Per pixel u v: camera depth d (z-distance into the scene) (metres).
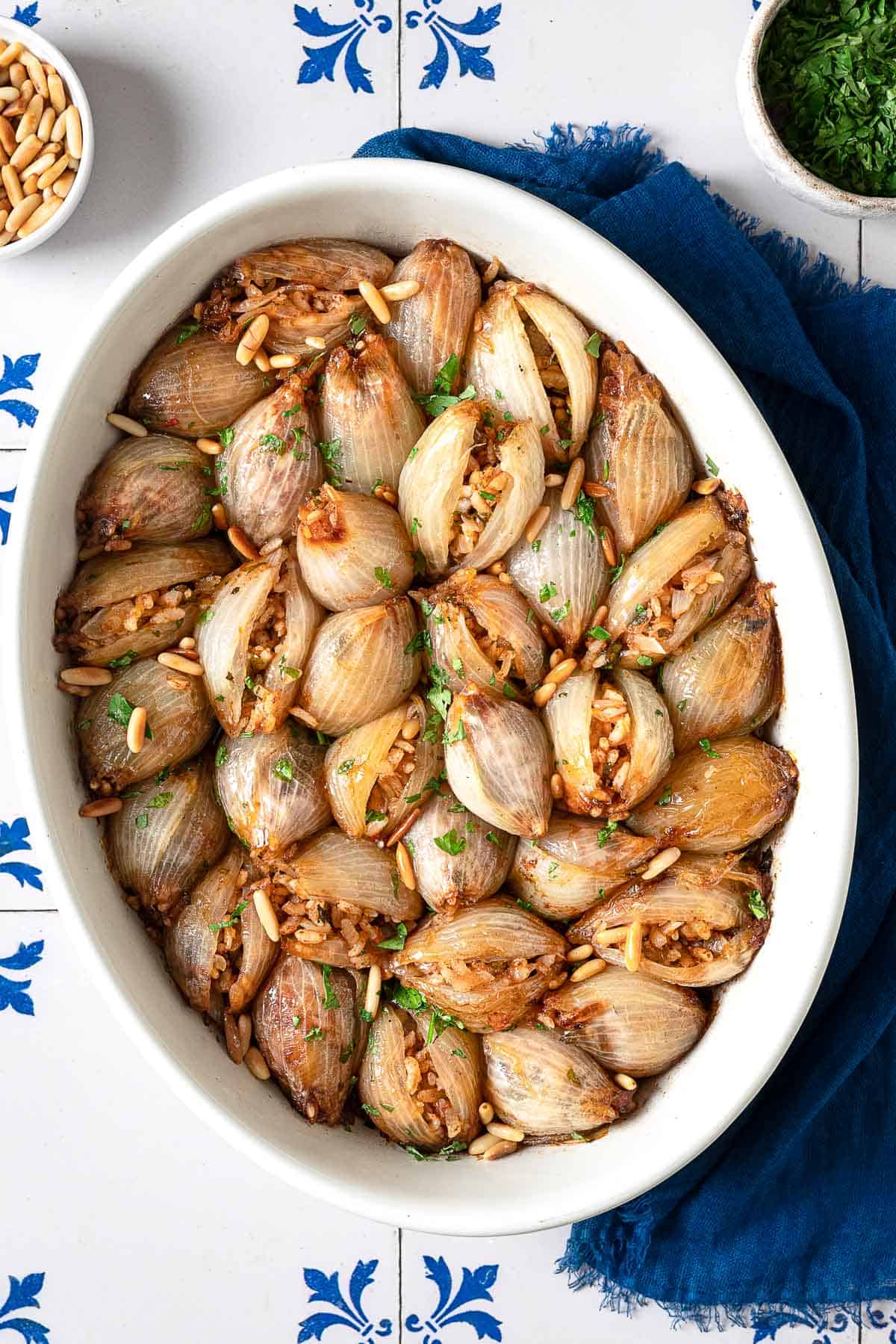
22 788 0.76
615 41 0.87
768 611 0.79
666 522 0.79
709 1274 0.85
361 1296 0.87
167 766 0.78
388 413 0.77
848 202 0.83
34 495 0.76
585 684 0.77
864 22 0.84
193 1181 0.87
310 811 0.77
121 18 0.86
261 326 0.78
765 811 0.78
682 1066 0.79
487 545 0.77
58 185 0.84
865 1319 0.87
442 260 0.78
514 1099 0.79
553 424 0.78
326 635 0.77
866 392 0.86
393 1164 0.79
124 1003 0.76
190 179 0.86
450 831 0.77
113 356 0.78
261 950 0.78
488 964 0.78
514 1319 0.87
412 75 0.87
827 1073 0.85
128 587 0.77
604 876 0.77
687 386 0.78
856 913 0.85
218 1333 0.87
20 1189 0.87
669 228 0.84
